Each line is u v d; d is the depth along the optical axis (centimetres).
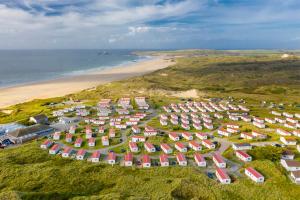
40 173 7975
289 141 10662
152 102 18762
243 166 8681
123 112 15588
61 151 9981
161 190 7031
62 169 8275
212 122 14112
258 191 7106
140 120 14362
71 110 15888
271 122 14088
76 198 6550
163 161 8812
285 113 15562
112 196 6562
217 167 8662
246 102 19462
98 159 9162
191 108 16912
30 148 10125
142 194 6912
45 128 12319
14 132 11475
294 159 9150
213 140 11269
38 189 7206
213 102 19212
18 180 7631
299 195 6925
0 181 7600
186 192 7012
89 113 15288
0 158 9012
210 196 6850
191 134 11775
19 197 6419
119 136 11762
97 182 7650
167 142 11050
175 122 13712
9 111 16300
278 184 7412
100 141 11088
